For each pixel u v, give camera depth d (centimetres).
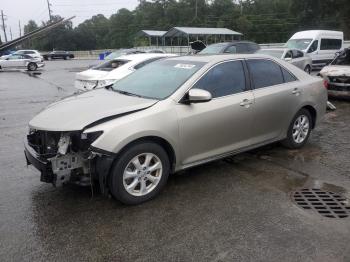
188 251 313
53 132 384
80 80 1052
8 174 489
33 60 2803
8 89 1517
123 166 378
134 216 372
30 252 312
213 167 507
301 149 590
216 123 447
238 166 511
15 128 769
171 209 387
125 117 383
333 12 4009
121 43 9794
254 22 7825
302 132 587
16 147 620
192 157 439
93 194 423
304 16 4366
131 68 1007
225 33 3841
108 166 369
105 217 370
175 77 458
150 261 300
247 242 325
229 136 470
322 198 412
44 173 379
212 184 450
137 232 342
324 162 529
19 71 2719
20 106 1070
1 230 346
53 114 405
